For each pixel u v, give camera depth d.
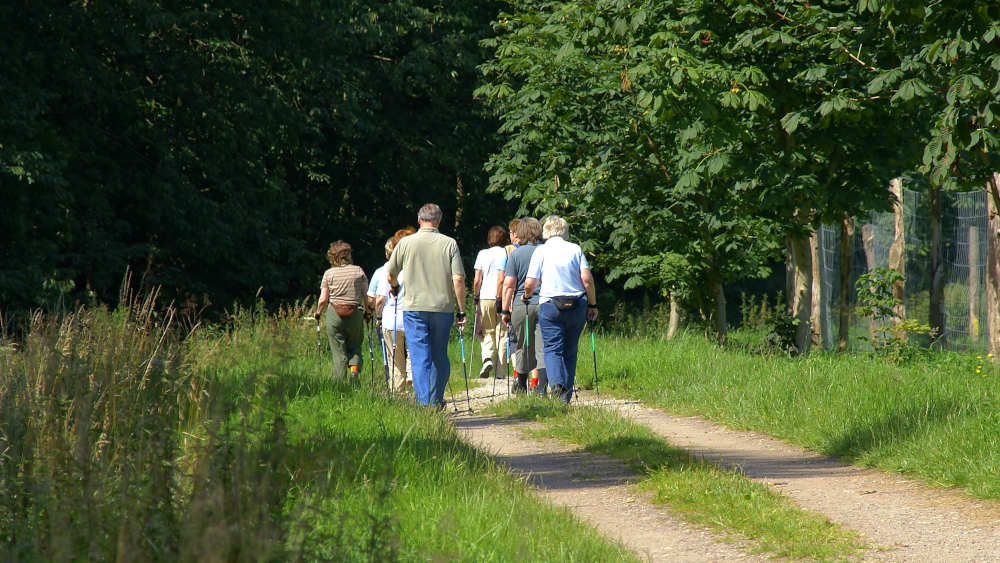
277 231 91.50
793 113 42.56
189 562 11.84
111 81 75.38
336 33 84.81
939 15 28.22
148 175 79.56
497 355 48.50
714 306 70.06
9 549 13.82
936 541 18.08
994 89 27.84
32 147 63.78
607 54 57.84
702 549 17.75
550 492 22.33
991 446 23.72
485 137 101.69
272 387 17.64
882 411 28.62
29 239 69.25
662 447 26.66
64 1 74.00
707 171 45.59
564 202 67.56
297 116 86.31
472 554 15.75
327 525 15.11
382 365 50.16
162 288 79.56
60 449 16.12
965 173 41.75
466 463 21.92
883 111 44.97
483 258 48.41
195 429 17.25
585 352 49.50
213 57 79.44
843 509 20.59
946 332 73.25
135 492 14.02
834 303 86.38
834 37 42.34
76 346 21.53
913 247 106.62
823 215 49.28
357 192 107.06
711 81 42.38
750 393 34.06
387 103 101.25
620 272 69.06
